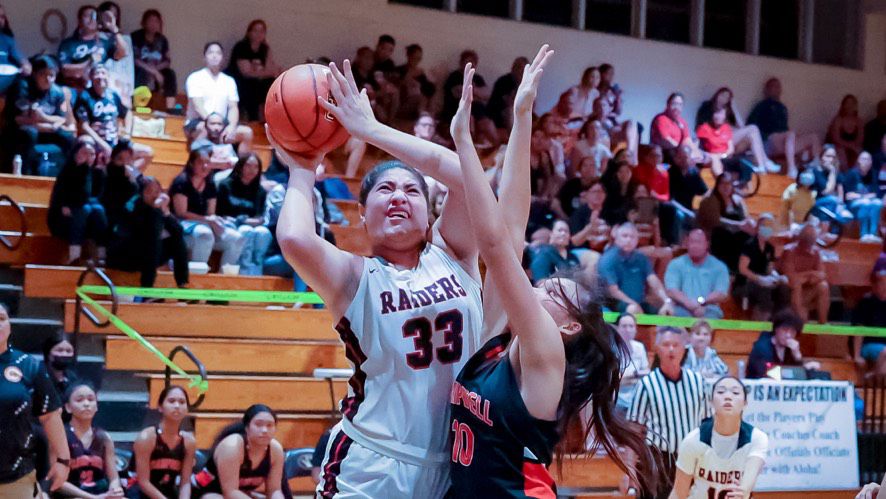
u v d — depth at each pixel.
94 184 10.32
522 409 3.34
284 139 3.63
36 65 11.38
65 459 6.57
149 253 10.07
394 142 3.59
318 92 3.59
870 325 13.08
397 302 3.64
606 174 12.98
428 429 3.60
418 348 3.62
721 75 16.98
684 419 7.57
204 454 8.73
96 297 10.08
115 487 7.62
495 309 3.69
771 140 16.30
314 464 6.52
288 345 9.98
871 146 16.42
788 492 8.95
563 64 16.03
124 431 9.34
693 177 14.17
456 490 3.49
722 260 12.93
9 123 11.31
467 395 3.47
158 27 13.02
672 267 11.92
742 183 14.67
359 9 14.82
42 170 11.20
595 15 16.58
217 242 10.74
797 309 12.95
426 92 14.17
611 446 3.64
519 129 3.63
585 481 9.26
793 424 9.02
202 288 10.58
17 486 6.21
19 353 6.34
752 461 6.81
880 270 13.32
